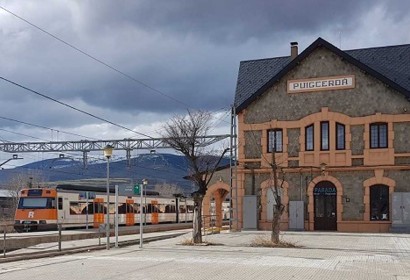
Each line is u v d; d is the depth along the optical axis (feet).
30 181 184.44
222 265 53.36
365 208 105.09
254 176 113.80
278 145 112.98
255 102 115.34
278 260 57.41
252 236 94.94
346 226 105.91
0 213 216.54
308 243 80.07
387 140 105.70
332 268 50.88
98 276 46.29
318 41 109.81
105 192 148.05
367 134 106.63
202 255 63.46
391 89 106.22
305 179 109.70
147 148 162.40
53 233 104.17
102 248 78.13
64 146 169.78
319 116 110.01
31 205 125.70
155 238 102.42
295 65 112.57
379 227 104.06
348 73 109.19
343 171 107.45
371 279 44.11
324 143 109.70
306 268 50.83
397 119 105.09
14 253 70.44
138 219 157.69
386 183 104.53
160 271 49.26
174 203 185.06
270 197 112.16
